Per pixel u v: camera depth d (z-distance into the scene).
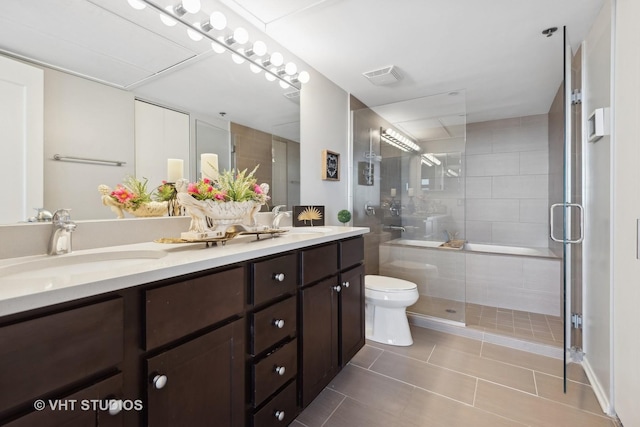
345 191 2.82
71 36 1.12
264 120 1.96
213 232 1.18
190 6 1.38
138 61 1.33
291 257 1.26
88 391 0.62
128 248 1.10
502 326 2.38
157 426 0.75
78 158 1.13
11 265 0.82
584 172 1.82
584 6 1.57
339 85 2.68
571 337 1.85
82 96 1.15
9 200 0.96
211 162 1.65
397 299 2.12
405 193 2.87
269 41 1.93
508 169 3.68
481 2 1.55
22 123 0.99
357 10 1.63
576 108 1.87
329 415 1.41
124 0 1.28
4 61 0.95
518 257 2.78
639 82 1.15
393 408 1.46
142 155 1.34
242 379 1.02
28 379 0.54
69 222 0.99
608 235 1.45
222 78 1.70
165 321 0.77
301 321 1.30
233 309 0.99
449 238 2.68
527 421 1.37
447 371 1.80
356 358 1.96
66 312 0.60
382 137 2.94
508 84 2.66
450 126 2.64
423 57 2.16
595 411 1.43
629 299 1.24
